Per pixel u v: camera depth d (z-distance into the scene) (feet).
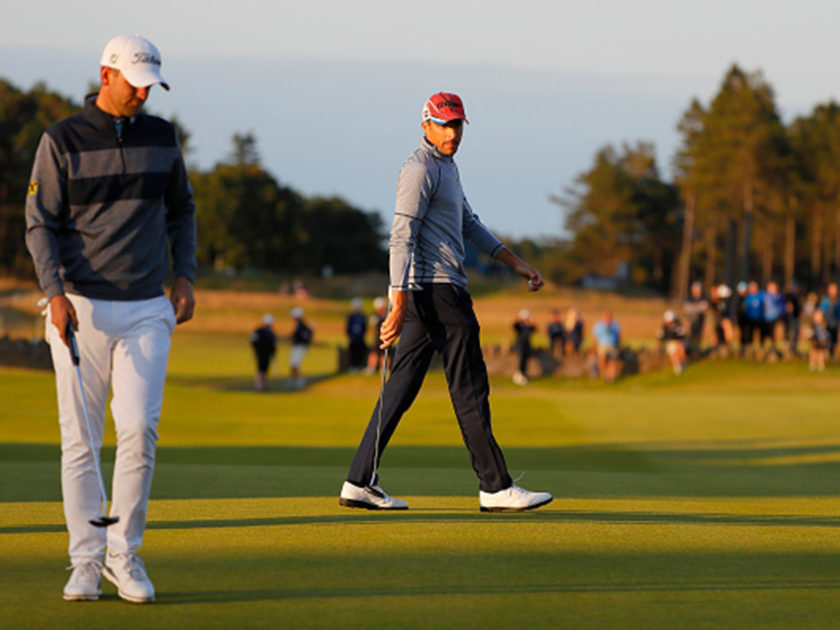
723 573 32.45
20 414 145.79
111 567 28.78
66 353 29.58
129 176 29.99
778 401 168.96
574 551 35.50
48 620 26.27
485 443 43.96
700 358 230.48
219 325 415.64
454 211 43.55
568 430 133.18
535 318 462.60
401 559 33.76
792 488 60.95
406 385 44.39
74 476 29.60
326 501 47.14
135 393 29.78
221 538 37.11
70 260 30.09
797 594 29.76
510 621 26.37
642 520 42.63
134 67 29.14
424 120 43.29
